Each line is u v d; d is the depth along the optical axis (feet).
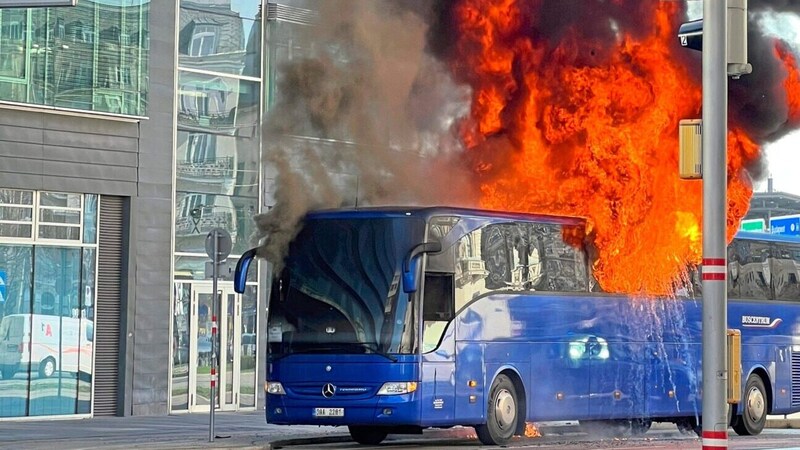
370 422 80.28
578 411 90.12
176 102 116.88
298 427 103.14
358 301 81.41
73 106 109.60
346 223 82.84
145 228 114.01
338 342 81.20
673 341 97.09
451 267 82.74
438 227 82.43
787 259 108.99
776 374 106.83
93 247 111.14
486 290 84.84
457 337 82.58
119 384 112.06
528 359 86.99
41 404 107.24
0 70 105.50
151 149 114.62
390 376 80.02
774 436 104.22
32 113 107.14
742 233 105.50
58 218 109.09
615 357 92.94
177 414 115.75
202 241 119.03
